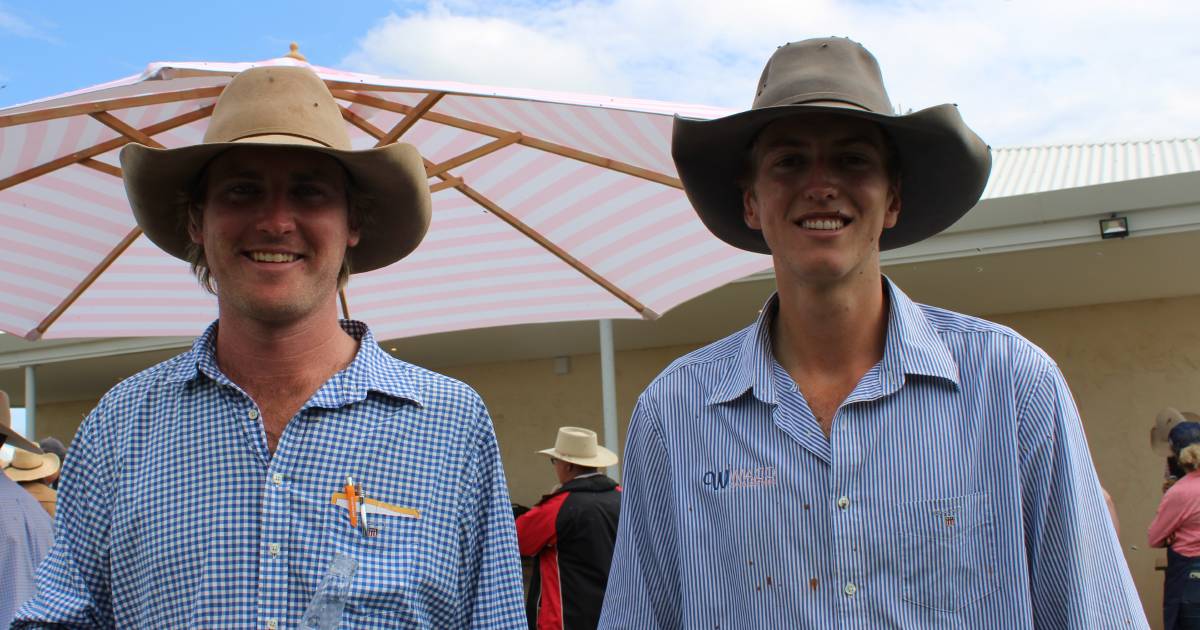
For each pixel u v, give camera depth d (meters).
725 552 1.91
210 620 1.79
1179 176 6.86
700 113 2.50
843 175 1.84
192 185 2.03
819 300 1.88
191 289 3.45
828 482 1.83
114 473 1.93
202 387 1.95
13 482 3.50
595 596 4.90
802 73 1.90
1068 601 1.74
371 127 3.03
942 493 1.80
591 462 5.76
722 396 1.96
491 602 1.99
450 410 2.02
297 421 1.90
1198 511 5.90
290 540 1.83
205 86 2.71
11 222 3.15
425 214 2.23
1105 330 9.84
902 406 1.85
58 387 13.34
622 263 3.39
